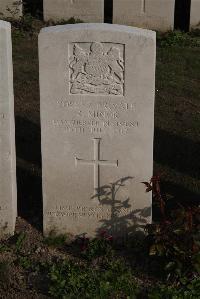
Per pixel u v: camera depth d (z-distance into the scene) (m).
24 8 5.41
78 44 2.22
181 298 2.06
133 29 2.23
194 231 2.17
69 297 2.06
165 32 5.13
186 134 3.38
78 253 2.35
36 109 3.65
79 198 2.41
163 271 2.19
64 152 2.35
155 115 3.60
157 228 2.18
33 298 2.10
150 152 2.33
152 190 2.28
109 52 2.23
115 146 2.34
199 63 4.45
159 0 5.10
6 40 2.21
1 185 2.38
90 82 2.26
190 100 3.83
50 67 2.25
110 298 2.09
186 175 2.93
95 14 5.19
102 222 2.43
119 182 2.38
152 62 2.22
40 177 2.90
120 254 2.33
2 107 2.29
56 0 5.16
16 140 3.28
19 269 2.24
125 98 2.28
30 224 2.52
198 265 2.11
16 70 4.19
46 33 2.21
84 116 2.30
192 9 5.09
